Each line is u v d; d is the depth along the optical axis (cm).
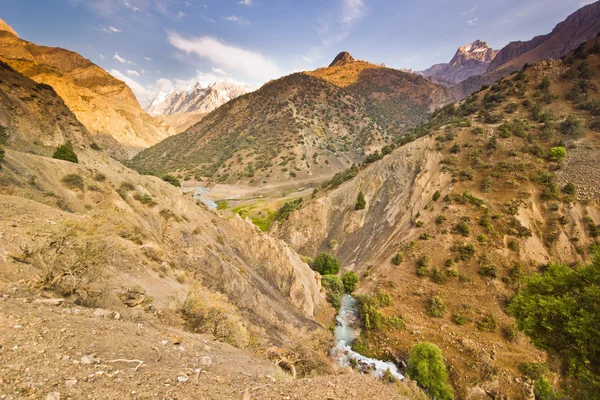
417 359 3288
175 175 17325
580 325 1336
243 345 1889
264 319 3097
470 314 4075
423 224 5638
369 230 6738
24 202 1992
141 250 2453
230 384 934
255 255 4584
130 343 996
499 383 3222
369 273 5438
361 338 4106
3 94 7169
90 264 1445
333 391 989
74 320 995
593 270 1493
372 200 7412
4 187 2652
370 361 3747
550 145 6169
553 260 4531
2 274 1146
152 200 3825
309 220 7612
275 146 18462
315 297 4631
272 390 930
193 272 2975
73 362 720
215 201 12681
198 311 1956
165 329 1432
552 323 1504
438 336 3862
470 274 4547
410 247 5291
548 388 3025
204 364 1084
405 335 3981
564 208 5016
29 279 1192
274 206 10600
